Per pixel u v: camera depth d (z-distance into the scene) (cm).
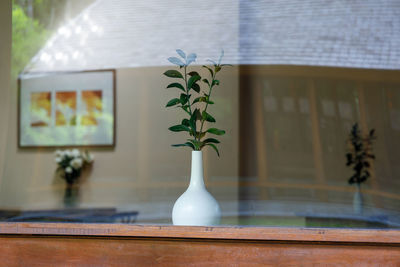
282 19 455
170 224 135
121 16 443
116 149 425
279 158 452
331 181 443
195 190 140
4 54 421
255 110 457
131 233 129
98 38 440
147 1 446
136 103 431
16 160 415
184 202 137
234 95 455
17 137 419
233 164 446
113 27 442
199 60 271
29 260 134
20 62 427
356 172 438
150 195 416
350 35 451
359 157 441
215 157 446
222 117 452
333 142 451
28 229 134
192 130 146
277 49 457
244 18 455
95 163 422
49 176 414
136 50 439
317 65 456
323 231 122
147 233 129
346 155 446
